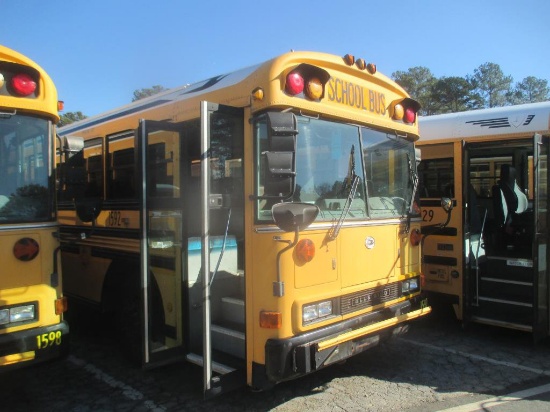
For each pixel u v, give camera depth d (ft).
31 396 14.43
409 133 16.94
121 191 17.31
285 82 12.41
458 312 20.48
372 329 13.88
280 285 11.93
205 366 12.07
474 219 21.02
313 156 13.19
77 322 23.06
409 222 16.46
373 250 14.74
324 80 13.11
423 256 21.26
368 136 15.20
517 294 19.39
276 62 12.45
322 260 12.98
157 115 16.01
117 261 17.20
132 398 14.20
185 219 14.28
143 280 13.84
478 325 21.91
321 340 12.44
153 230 14.10
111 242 17.63
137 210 16.12
